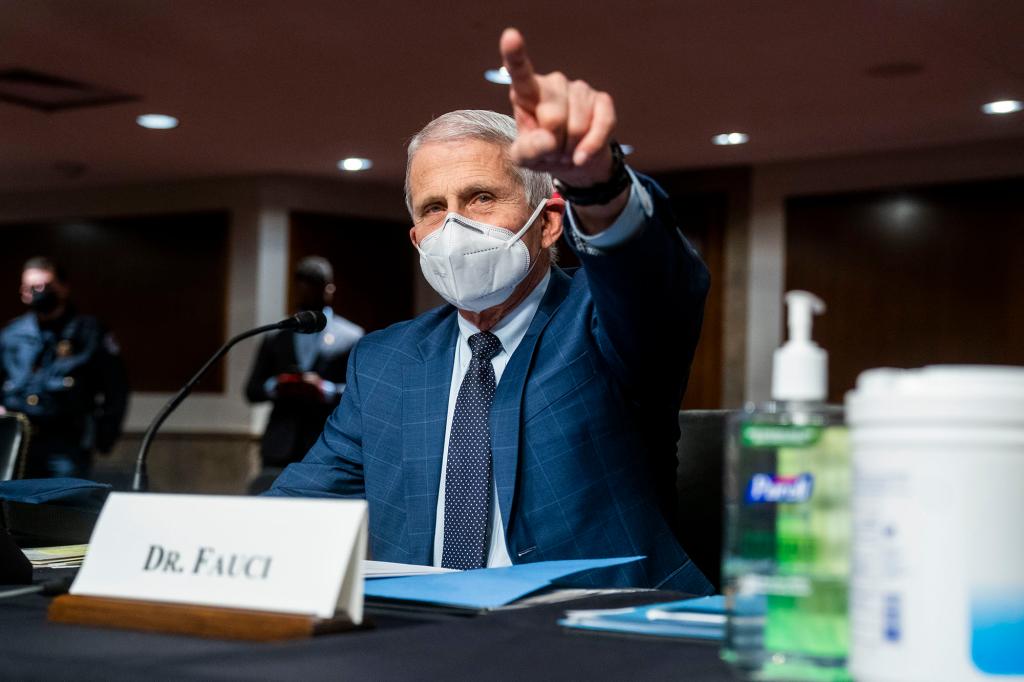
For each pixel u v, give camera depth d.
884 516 0.61
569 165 1.13
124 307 10.29
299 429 6.32
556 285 1.68
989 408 0.59
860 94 6.86
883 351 8.48
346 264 10.08
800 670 0.68
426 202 1.61
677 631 0.84
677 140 8.17
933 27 5.61
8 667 0.73
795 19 5.53
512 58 0.95
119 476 2.24
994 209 8.10
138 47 6.27
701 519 1.79
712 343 9.17
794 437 0.70
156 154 9.02
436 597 0.99
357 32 5.91
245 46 6.20
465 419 1.59
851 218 8.62
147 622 0.87
